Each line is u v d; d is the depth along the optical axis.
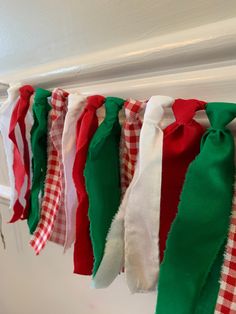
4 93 0.56
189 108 0.27
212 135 0.26
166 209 0.30
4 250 0.79
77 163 0.34
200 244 0.26
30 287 0.75
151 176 0.29
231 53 0.29
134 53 0.35
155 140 0.29
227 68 0.30
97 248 0.34
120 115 0.37
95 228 0.34
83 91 0.42
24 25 0.48
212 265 0.26
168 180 0.29
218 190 0.25
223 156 0.25
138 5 0.35
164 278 0.28
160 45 0.33
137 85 0.36
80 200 0.35
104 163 0.34
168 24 0.33
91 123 0.34
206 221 0.26
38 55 0.48
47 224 0.44
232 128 0.29
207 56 0.30
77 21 0.41
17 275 0.78
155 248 0.31
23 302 0.80
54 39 0.45
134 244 0.32
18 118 0.42
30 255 0.71
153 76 0.35
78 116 0.36
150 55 0.34
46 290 0.71
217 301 0.26
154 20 0.34
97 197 0.34
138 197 0.30
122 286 0.53
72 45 0.43
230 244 0.26
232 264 0.25
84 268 0.38
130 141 0.33
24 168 0.46
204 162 0.25
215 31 0.29
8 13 0.49
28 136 0.46
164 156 0.29
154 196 0.29
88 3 0.39
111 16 0.38
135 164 0.34
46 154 0.44
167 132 0.29
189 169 0.26
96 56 0.40
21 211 0.49
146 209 0.30
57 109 0.39
